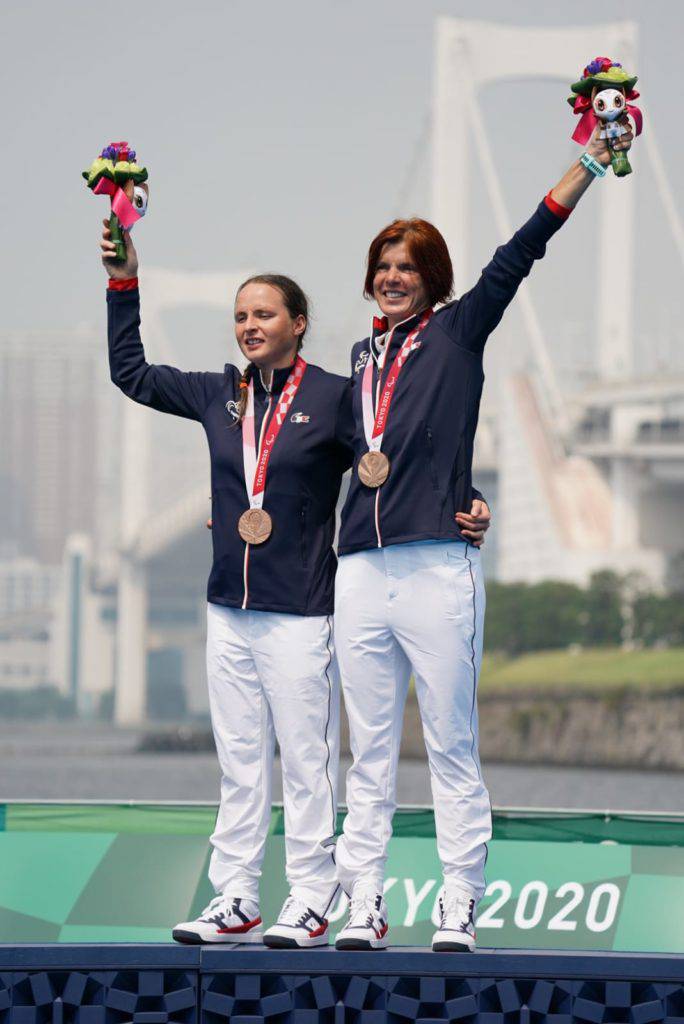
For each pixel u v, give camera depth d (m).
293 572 10.84
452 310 10.51
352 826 10.52
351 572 10.48
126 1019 9.15
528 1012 8.95
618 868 14.66
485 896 14.58
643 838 14.88
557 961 8.95
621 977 8.91
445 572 10.26
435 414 10.34
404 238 10.62
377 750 10.51
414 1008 8.99
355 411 10.69
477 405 10.55
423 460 10.30
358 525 10.42
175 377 11.53
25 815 15.54
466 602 10.29
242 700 11.04
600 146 10.02
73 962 9.09
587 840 14.97
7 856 15.20
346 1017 9.11
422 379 10.41
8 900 14.79
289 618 10.82
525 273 10.26
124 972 9.12
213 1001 9.10
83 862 15.15
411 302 10.67
